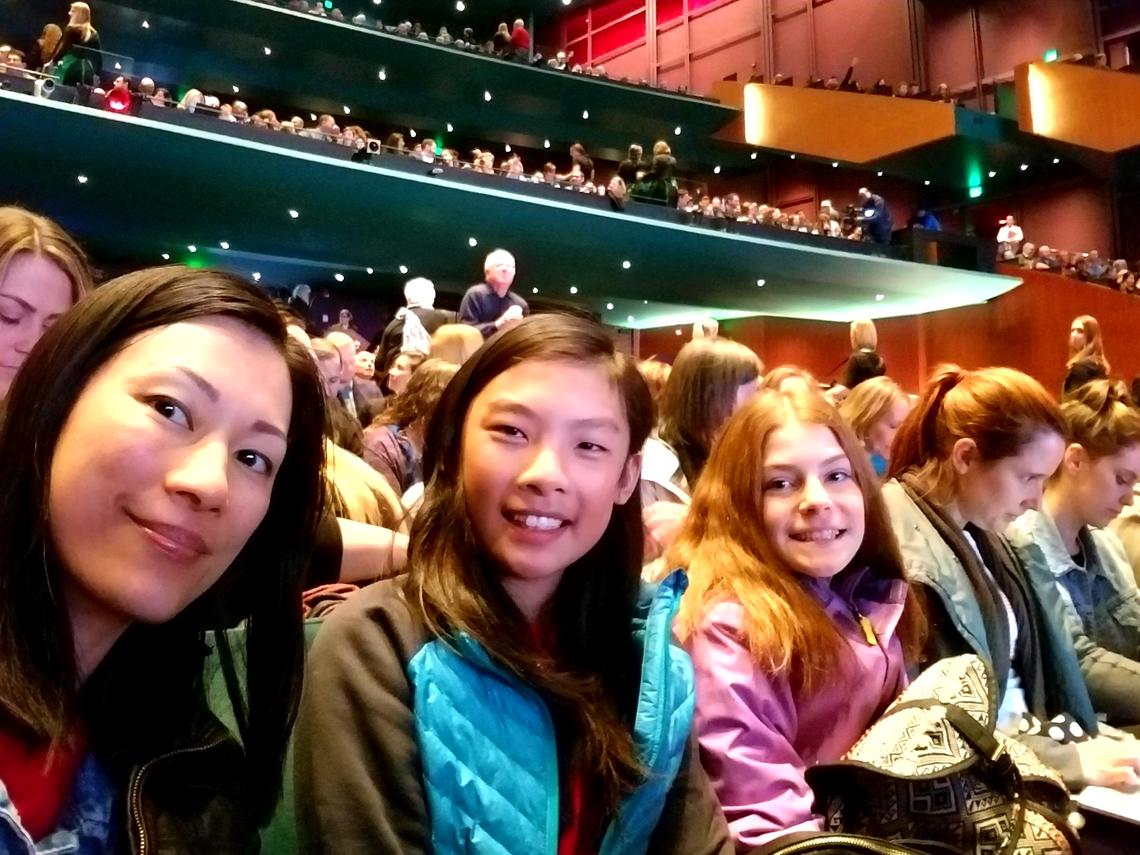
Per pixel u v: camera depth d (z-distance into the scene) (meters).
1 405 0.65
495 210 9.02
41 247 1.11
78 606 0.67
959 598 1.50
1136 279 11.02
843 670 1.18
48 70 7.23
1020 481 1.59
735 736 1.08
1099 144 11.52
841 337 12.34
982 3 13.06
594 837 0.87
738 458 1.27
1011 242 11.86
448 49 12.06
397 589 0.91
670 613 0.98
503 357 0.92
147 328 0.64
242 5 10.79
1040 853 1.05
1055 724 1.55
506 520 0.89
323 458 0.78
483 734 0.83
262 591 0.78
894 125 12.41
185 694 0.76
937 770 1.05
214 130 7.50
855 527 1.26
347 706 0.83
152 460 0.61
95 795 0.67
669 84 15.94
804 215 13.62
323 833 0.78
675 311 12.69
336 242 8.98
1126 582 2.09
